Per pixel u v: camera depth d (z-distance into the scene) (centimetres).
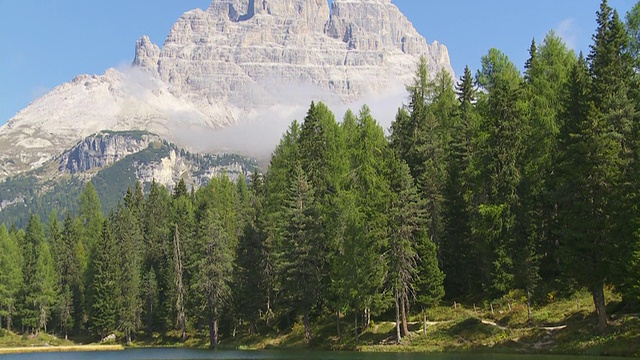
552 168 6688
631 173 5628
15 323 13075
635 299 5544
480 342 6272
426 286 6950
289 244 7862
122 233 13050
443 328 6838
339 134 8425
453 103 8975
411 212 6862
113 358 7831
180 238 11719
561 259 5966
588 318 5950
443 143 8406
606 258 5500
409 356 6025
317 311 8488
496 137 6938
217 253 9206
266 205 9138
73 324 12988
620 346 5209
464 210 7531
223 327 10112
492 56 8144
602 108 6259
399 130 8700
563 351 5559
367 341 7244
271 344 8506
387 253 6994
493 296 7019
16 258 12888
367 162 7794
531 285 6350
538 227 6869
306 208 7812
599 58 6594
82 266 13588
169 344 11162
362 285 7144
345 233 7338
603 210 5559
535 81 7369
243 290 9050
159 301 12081
